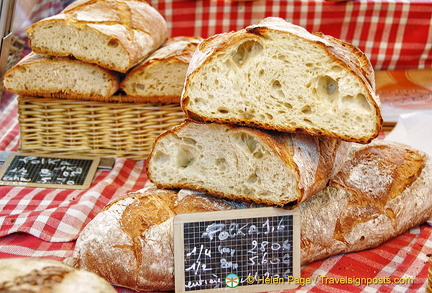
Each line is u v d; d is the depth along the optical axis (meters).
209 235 0.85
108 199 1.08
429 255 0.94
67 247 0.96
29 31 1.14
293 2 1.60
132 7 1.24
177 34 1.66
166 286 0.86
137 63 1.19
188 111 0.87
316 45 0.82
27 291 0.66
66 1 1.48
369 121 0.83
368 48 1.67
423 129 1.25
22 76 1.17
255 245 0.86
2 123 1.38
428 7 1.62
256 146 0.87
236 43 0.84
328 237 0.92
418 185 1.00
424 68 1.70
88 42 1.13
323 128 0.85
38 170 1.16
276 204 0.86
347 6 1.61
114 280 0.85
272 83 0.85
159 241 0.85
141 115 1.20
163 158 0.93
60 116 1.20
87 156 1.22
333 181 0.96
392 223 0.96
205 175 0.91
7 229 0.97
